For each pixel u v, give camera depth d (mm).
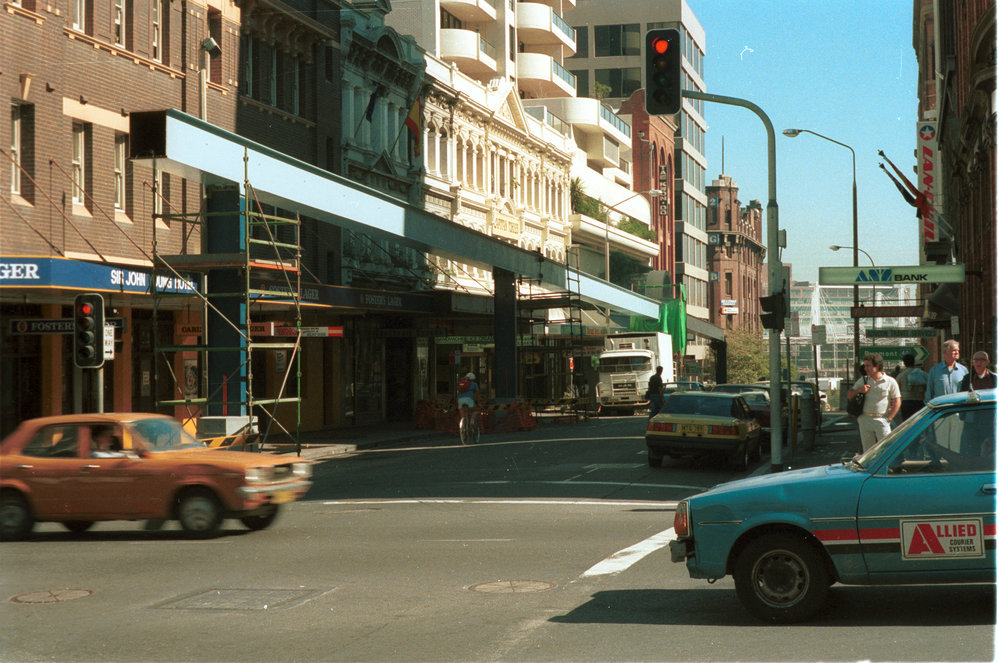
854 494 8102
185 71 30625
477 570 10945
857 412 16125
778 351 21562
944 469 8039
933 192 50719
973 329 34188
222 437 23516
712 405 22703
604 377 54250
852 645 7473
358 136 42250
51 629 8633
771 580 8297
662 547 12148
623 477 20781
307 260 37844
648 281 87750
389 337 45844
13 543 13484
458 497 17703
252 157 26031
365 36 42250
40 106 24469
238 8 33656
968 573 7898
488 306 43062
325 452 28219
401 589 10016
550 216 66062
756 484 8461
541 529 13773
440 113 50406
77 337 19078
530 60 71188
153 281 24203
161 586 10398
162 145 23219
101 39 27031
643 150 95562
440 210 50312
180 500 13562
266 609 9234
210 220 25938
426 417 40188
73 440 13852
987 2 30312
